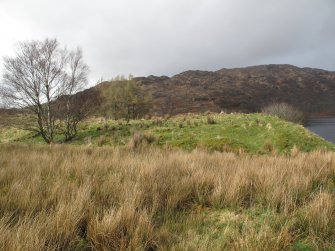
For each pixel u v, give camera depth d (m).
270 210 4.56
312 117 170.50
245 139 15.78
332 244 3.57
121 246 3.28
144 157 9.46
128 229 3.67
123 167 7.03
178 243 3.56
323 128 82.44
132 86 35.12
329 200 4.32
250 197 5.15
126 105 34.69
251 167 7.02
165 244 3.59
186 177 6.11
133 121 23.70
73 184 5.36
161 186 5.37
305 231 3.87
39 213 3.96
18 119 19.05
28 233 3.23
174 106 148.38
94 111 21.11
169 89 198.12
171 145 14.46
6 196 4.61
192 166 7.04
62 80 19.09
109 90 34.38
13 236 3.18
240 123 18.91
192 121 20.92
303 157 9.05
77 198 4.33
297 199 4.99
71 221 3.74
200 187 5.56
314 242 3.58
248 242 3.33
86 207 4.18
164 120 23.11
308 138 15.22
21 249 2.97
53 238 3.44
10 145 14.01
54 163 7.89
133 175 6.21
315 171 6.49
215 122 20.09
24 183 5.43
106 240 3.45
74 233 3.61
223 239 3.62
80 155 9.87
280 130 16.25
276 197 4.82
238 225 4.09
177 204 5.00
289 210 4.45
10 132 25.36
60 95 19.19
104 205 4.40
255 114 24.08
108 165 7.62
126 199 4.35
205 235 3.81
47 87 18.67
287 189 5.18
